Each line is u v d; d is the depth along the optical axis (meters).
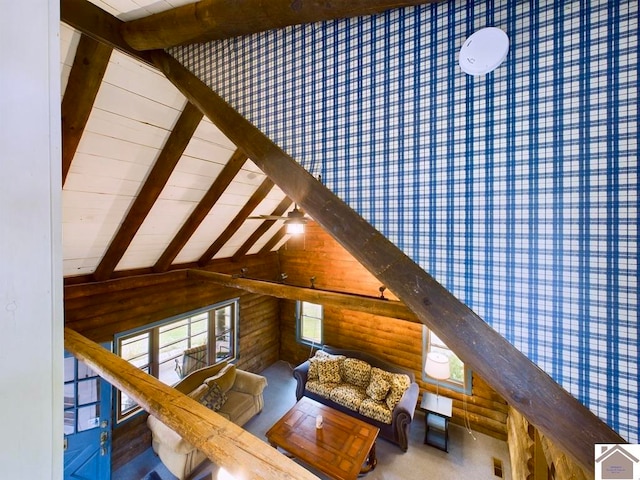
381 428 4.22
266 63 1.46
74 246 3.04
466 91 1.00
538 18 0.89
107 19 1.69
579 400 0.83
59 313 0.45
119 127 2.39
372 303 3.52
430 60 1.06
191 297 4.83
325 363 5.18
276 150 1.42
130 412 3.96
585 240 0.84
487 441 4.34
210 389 4.31
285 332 6.95
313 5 1.18
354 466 3.13
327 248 6.23
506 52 0.92
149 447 4.14
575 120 0.85
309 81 1.34
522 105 0.91
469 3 0.99
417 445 4.20
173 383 5.19
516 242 0.92
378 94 1.17
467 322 0.97
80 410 3.45
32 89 0.41
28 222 0.41
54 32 0.44
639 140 0.78
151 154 2.74
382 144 1.16
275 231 5.88
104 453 3.55
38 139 0.42
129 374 1.55
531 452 2.78
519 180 0.92
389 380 4.68
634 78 0.78
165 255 4.12
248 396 4.70
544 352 0.88
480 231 0.98
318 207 1.28
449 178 1.03
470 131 0.99
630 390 0.78
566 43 0.85
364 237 1.17
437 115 1.05
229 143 3.17
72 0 1.54
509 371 0.91
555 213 0.87
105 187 2.72
